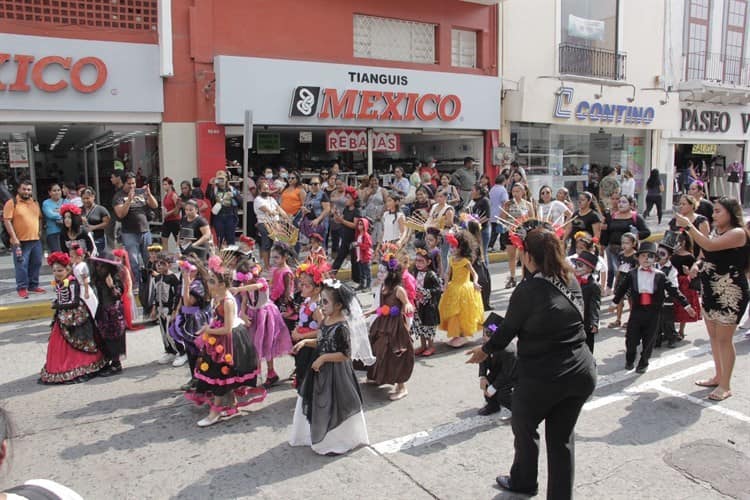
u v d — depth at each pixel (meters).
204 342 5.36
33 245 9.73
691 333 8.15
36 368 6.94
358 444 4.88
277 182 13.21
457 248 7.47
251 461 4.69
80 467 4.61
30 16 11.57
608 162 20.36
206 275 5.94
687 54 21.12
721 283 5.66
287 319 6.48
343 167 16.55
